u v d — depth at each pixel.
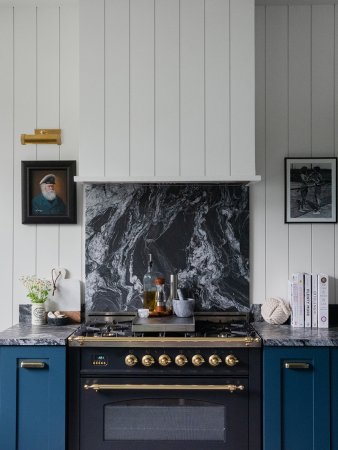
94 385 2.54
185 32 2.77
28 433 2.54
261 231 3.10
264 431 2.52
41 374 2.55
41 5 3.13
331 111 3.10
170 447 2.54
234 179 2.67
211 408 2.56
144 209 3.09
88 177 2.67
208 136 2.74
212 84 2.75
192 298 3.07
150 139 2.74
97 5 2.77
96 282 3.07
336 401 2.53
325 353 2.53
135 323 2.66
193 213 3.08
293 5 3.11
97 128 2.75
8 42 3.13
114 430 2.57
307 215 3.09
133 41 2.77
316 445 2.52
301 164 3.09
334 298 3.08
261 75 3.12
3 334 2.68
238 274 3.07
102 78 2.76
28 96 3.14
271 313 2.96
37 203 3.11
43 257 3.12
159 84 2.75
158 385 2.54
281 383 2.54
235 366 2.56
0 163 3.13
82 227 3.12
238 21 2.76
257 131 3.11
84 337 2.56
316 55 3.11
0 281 3.12
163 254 3.08
